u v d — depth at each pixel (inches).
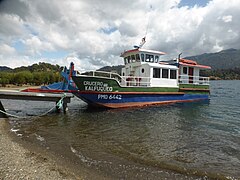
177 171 251.3
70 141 361.7
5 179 202.2
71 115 616.4
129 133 421.7
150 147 337.4
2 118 557.0
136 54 820.6
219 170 257.1
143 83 787.4
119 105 719.1
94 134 411.8
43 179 208.1
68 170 238.7
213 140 381.7
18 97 614.2
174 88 861.2
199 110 741.9
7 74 2864.2
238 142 371.9
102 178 224.8
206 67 1033.5
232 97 1337.4
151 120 550.9
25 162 251.1
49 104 895.1
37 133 412.2
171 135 410.6
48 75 3169.3
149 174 240.4
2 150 290.5
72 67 620.7
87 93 642.8
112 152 310.8
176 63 903.7
